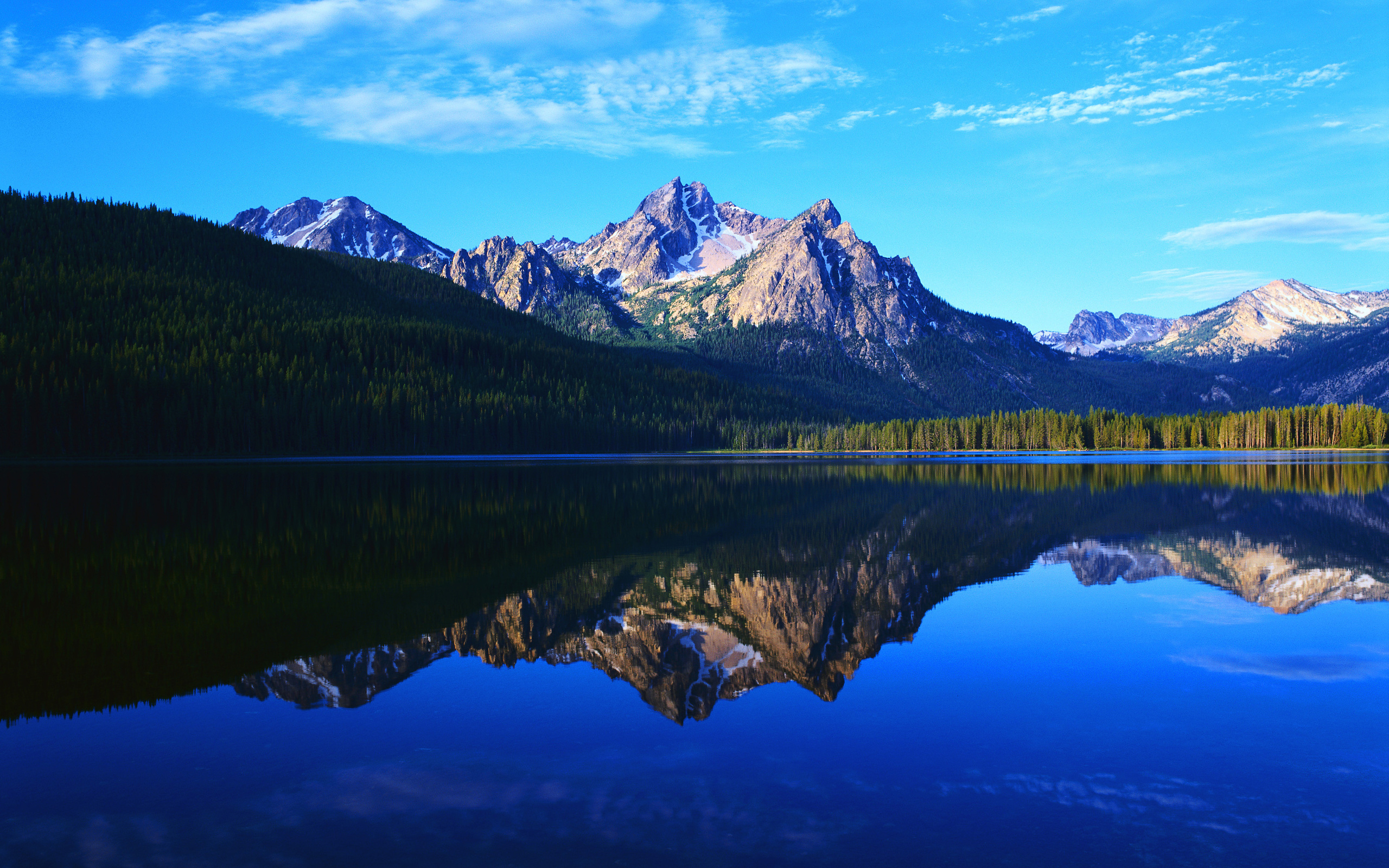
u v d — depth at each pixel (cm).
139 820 1249
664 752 1534
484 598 2998
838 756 1510
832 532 4844
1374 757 1477
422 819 1252
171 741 1592
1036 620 2617
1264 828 1216
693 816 1262
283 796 1338
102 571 3481
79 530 4791
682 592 3117
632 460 17650
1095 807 1289
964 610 2788
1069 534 4675
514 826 1231
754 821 1244
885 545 4350
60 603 2856
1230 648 2245
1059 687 1917
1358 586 3105
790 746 1562
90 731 1644
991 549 4150
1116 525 5047
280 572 3488
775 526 5131
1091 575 3431
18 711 1767
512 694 1909
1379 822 1233
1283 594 2988
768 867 1104
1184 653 2200
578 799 1325
